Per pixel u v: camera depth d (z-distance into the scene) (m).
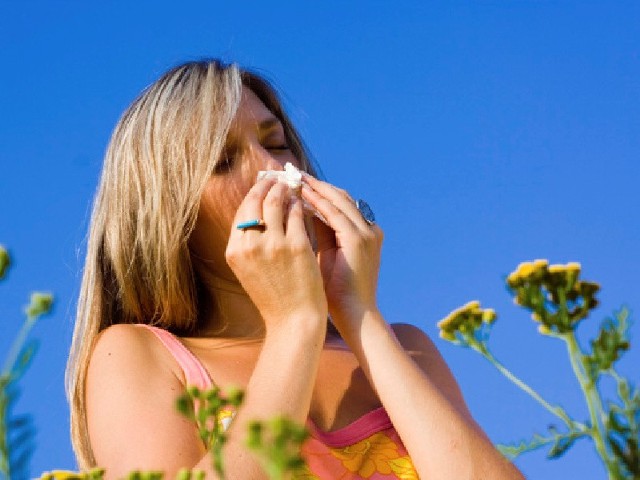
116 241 3.06
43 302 1.51
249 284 2.64
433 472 2.45
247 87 3.28
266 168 3.02
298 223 2.71
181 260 2.99
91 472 1.83
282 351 2.52
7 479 1.47
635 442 1.66
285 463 1.13
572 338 1.87
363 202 2.99
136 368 2.63
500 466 2.46
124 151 3.09
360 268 2.82
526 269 1.99
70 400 2.91
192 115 3.02
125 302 3.04
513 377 1.89
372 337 2.71
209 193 2.98
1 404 1.47
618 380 1.71
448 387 3.09
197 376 2.66
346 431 2.65
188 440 2.43
